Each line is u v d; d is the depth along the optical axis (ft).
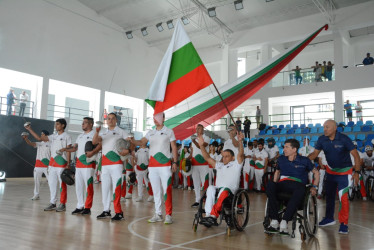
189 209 18.51
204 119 33.22
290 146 12.25
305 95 50.78
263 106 53.62
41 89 45.73
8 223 12.75
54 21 47.91
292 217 11.23
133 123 62.08
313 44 60.39
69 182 15.83
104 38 55.42
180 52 13.91
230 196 12.10
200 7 47.62
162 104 13.79
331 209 14.12
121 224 13.20
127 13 54.13
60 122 16.57
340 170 13.02
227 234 11.97
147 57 64.03
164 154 13.83
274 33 52.85
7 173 38.04
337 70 47.60
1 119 38.06
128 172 23.73
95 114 54.03
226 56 58.03
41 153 20.44
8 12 42.39
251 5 48.47
